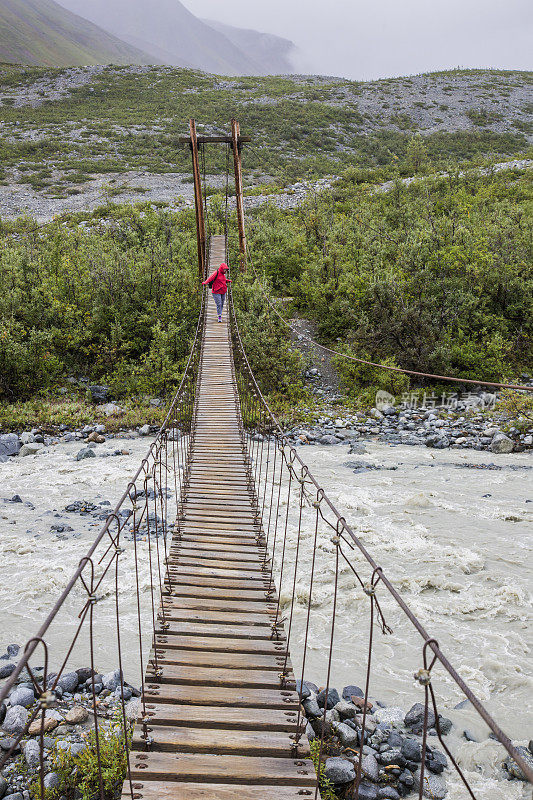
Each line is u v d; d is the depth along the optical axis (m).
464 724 5.80
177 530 8.23
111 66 92.06
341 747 5.25
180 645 5.41
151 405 19.94
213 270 27.42
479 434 16.25
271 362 20.39
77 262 25.72
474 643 7.22
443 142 63.56
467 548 9.59
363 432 17.17
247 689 4.80
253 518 8.66
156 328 21.97
